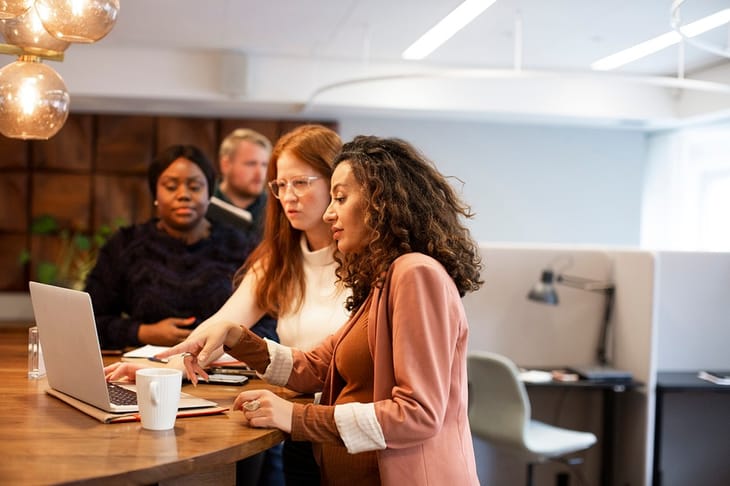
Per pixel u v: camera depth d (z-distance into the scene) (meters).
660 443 3.87
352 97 6.38
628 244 7.59
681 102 6.66
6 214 6.69
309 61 6.32
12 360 2.36
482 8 4.66
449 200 1.79
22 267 6.73
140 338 2.61
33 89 2.15
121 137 6.78
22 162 6.68
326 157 2.15
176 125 6.86
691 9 4.34
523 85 6.57
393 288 1.64
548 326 4.25
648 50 5.54
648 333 3.88
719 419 4.15
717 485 4.14
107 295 2.79
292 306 2.24
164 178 2.77
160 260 2.76
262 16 5.02
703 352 4.16
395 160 1.75
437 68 6.50
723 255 4.14
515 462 4.18
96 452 1.45
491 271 4.22
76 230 6.75
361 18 5.01
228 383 2.09
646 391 3.87
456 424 1.71
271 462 2.73
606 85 6.64
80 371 1.75
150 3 4.75
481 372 3.59
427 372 1.59
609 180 7.55
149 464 1.39
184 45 5.96
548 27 5.06
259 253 2.32
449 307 1.64
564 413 4.25
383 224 1.70
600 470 4.23
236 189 4.11
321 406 1.64
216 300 2.72
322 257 2.21
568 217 7.51
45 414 1.73
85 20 1.96
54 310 1.79
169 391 1.60
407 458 1.63
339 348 1.80
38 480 1.29
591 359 4.28
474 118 7.07
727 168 6.83
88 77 6.05
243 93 6.14
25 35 2.18
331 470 1.80
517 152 7.43
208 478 1.65
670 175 7.30
